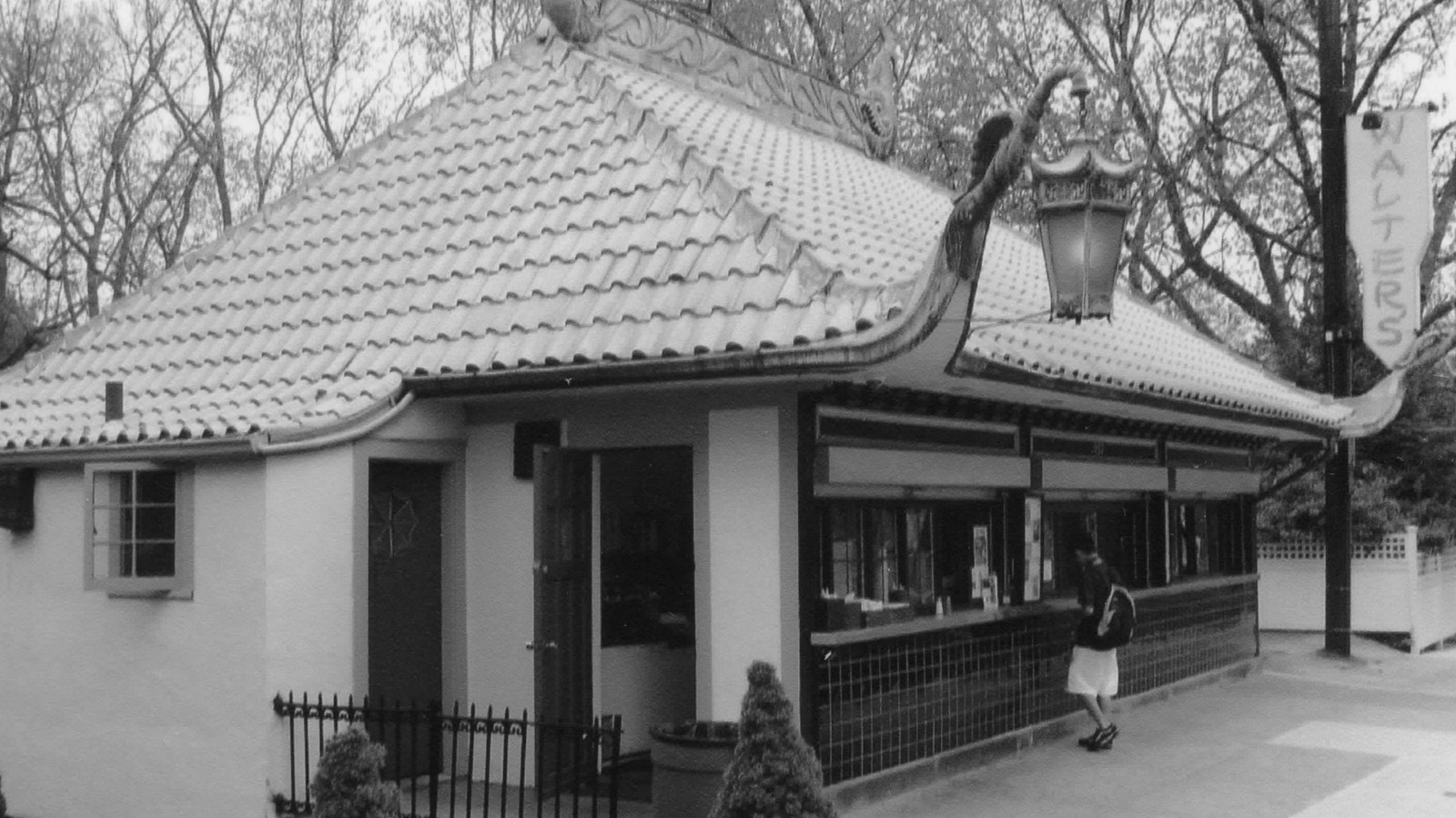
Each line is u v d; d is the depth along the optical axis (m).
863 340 8.34
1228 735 13.30
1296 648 20.72
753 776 6.93
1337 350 20.11
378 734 10.21
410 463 10.62
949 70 28.34
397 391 10.20
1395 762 12.03
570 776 10.30
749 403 9.45
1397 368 19.19
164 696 10.24
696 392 9.71
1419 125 19.25
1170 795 10.70
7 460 11.02
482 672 10.64
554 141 12.42
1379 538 21.91
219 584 9.98
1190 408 13.01
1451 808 10.36
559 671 10.08
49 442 10.78
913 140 28.59
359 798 6.77
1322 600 22.72
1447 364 29.06
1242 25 26.72
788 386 9.29
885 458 10.05
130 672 10.45
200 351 11.98
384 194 12.94
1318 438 18.19
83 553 10.79
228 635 9.91
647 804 10.02
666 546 12.36
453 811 8.91
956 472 11.04
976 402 11.26
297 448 9.70
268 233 13.28
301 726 9.70
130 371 12.16
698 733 8.56
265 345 11.62
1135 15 28.17
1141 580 15.05
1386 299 19.27
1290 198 27.08
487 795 8.70
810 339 8.52
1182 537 16.27
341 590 9.91
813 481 9.30
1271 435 17.39
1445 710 15.02
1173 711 14.69
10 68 25.45
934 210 16.11
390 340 10.86
